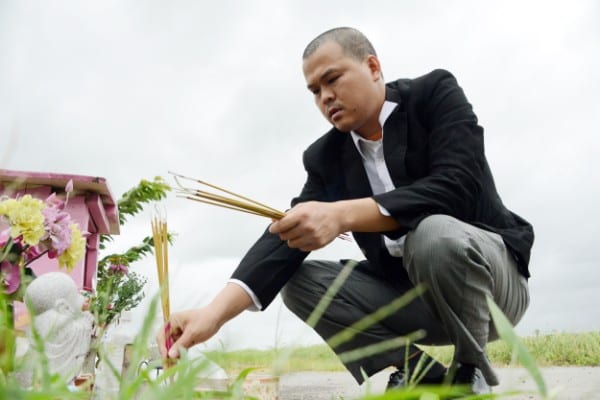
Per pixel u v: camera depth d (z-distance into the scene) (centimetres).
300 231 175
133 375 64
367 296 227
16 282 195
